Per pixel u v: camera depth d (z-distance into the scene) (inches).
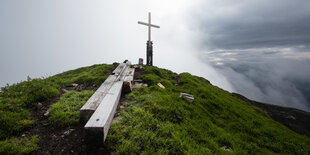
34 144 104.3
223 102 302.7
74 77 325.1
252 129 211.2
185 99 246.5
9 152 91.8
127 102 194.4
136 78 329.4
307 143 217.8
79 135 118.8
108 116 115.0
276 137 202.2
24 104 156.3
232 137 174.1
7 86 191.3
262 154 153.3
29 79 220.8
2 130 111.7
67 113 146.7
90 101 143.4
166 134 129.0
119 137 116.9
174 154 109.6
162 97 221.1
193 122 176.7
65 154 98.8
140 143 112.3
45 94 184.2
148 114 157.0
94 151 102.3
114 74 277.0
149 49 573.6
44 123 134.5
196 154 114.9
